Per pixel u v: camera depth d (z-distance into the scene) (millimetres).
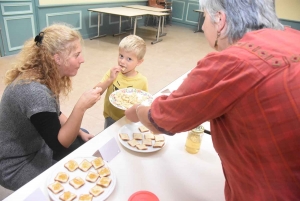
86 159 873
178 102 555
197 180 871
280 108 447
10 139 1021
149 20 7609
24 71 950
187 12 7770
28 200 690
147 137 1037
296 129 440
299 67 457
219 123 584
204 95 512
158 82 3488
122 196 769
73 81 3166
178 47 5453
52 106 947
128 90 1415
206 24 637
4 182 1070
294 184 487
